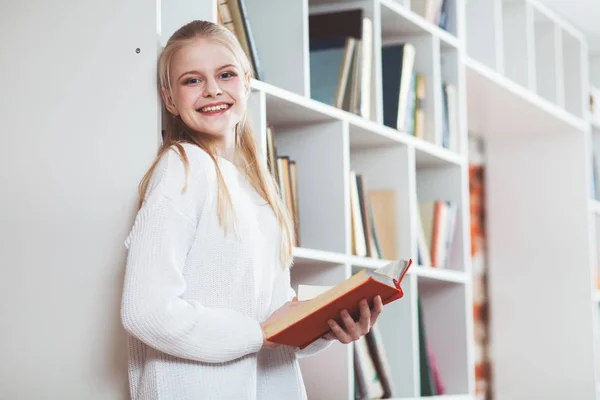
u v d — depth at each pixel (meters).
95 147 1.93
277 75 2.92
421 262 3.53
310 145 3.07
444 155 3.65
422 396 3.48
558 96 4.89
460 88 3.85
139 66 1.93
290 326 1.69
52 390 1.91
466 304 3.74
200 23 1.92
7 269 1.94
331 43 3.21
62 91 1.97
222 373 1.69
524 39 4.59
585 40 5.36
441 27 3.83
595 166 5.54
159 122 1.91
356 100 3.19
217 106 1.87
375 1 3.28
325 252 2.83
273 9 2.95
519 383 5.14
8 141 1.98
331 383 2.95
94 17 1.97
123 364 1.88
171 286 1.61
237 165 1.97
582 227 5.07
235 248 1.75
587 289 5.03
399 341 3.33
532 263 5.18
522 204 5.23
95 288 1.90
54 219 1.94
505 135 5.27
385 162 3.44
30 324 1.92
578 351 5.02
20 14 2.01
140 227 1.64
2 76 2.00
